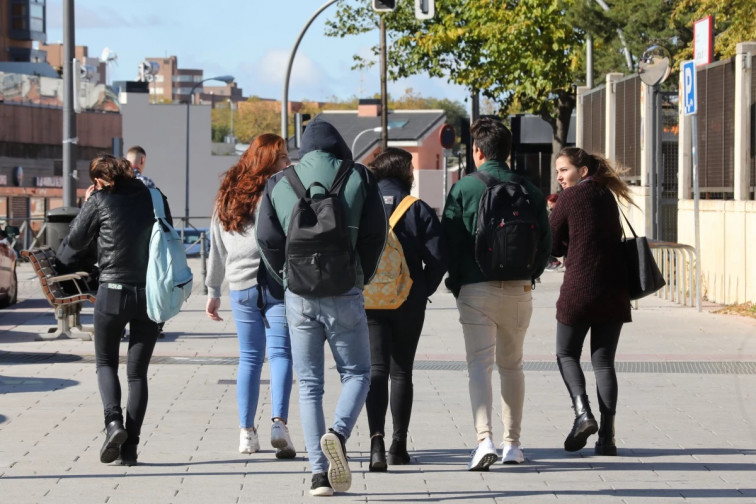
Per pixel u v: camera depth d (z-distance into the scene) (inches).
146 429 594.9
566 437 577.9
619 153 1707.7
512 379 517.3
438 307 1270.9
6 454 532.7
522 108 2628.0
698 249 1197.7
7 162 4074.8
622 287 530.6
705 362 844.0
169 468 506.0
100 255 514.3
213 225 537.0
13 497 452.4
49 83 4357.8
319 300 440.5
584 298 525.7
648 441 567.8
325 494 454.3
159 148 5723.4
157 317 504.4
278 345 517.7
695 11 2028.8
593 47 2393.0
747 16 1831.9
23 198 4148.6
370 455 509.4
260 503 445.1
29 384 737.6
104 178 518.9
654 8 2134.6
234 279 526.0
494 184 501.0
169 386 737.0
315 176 444.5
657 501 451.5
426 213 497.7
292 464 515.2
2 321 1126.4
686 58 2105.1
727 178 1272.1
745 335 998.4
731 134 1254.9
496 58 2397.9
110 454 499.5
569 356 537.6
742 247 1211.2
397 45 3031.5
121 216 512.1
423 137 6299.2
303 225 432.1
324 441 430.9
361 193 445.7
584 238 527.5
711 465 515.2
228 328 1061.8
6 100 4082.2
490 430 502.9
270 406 666.8
